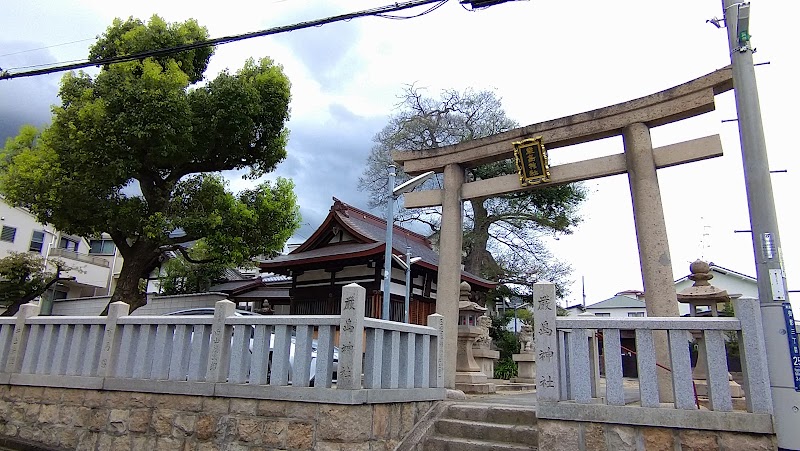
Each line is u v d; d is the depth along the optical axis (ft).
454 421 23.11
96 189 49.55
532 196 85.20
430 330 25.22
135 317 24.38
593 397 22.68
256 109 53.98
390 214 43.14
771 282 15.35
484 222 88.12
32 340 27.12
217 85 53.78
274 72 57.11
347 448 18.42
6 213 97.35
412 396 22.81
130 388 23.24
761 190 15.96
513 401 29.84
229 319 22.00
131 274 53.57
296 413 19.66
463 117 96.32
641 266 27.96
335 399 18.92
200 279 83.20
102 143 47.32
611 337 18.61
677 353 17.49
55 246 112.57
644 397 17.58
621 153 30.25
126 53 52.47
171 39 54.60
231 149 55.06
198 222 52.49
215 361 21.66
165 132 47.55
